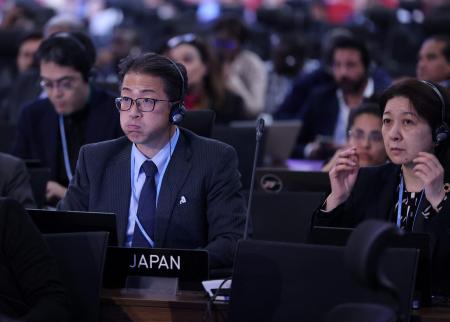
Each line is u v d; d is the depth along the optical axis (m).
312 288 5.73
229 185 6.88
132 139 6.71
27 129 9.80
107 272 6.47
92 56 9.79
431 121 6.58
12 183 7.86
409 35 20.61
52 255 6.06
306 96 15.38
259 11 24.62
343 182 6.85
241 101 13.19
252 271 5.86
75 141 9.59
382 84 13.19
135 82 6.65
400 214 6.77
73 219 6.47
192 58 12.34
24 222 6.02
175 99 6.71
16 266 5.93
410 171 6.79
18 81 12.67
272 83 17.39
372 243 4.76
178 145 6.95
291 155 13.62
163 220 6.80
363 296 5.62
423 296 6.05
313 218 6.92
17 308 5.90
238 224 6.81
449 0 23.56
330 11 26.25
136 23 25.56
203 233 6.90
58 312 5.82
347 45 12.94
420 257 5.94
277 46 17.53
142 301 6.10
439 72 13.29
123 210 6.88
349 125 8.97
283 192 8.40
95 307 6.10
